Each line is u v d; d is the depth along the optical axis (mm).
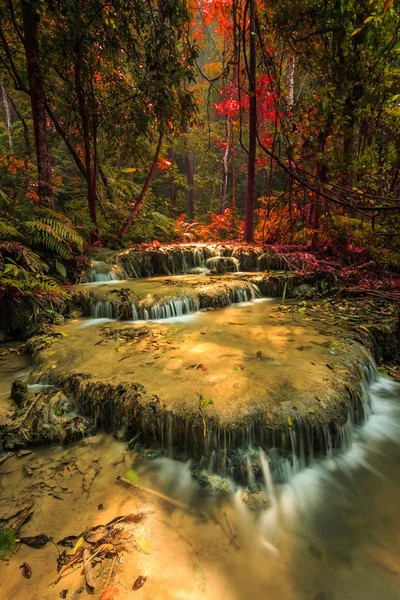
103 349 3824
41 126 6465
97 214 9656
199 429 2443
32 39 6047
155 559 1796
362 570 1791
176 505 2141
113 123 8250
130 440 2652
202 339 4098
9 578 1674
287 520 2088
